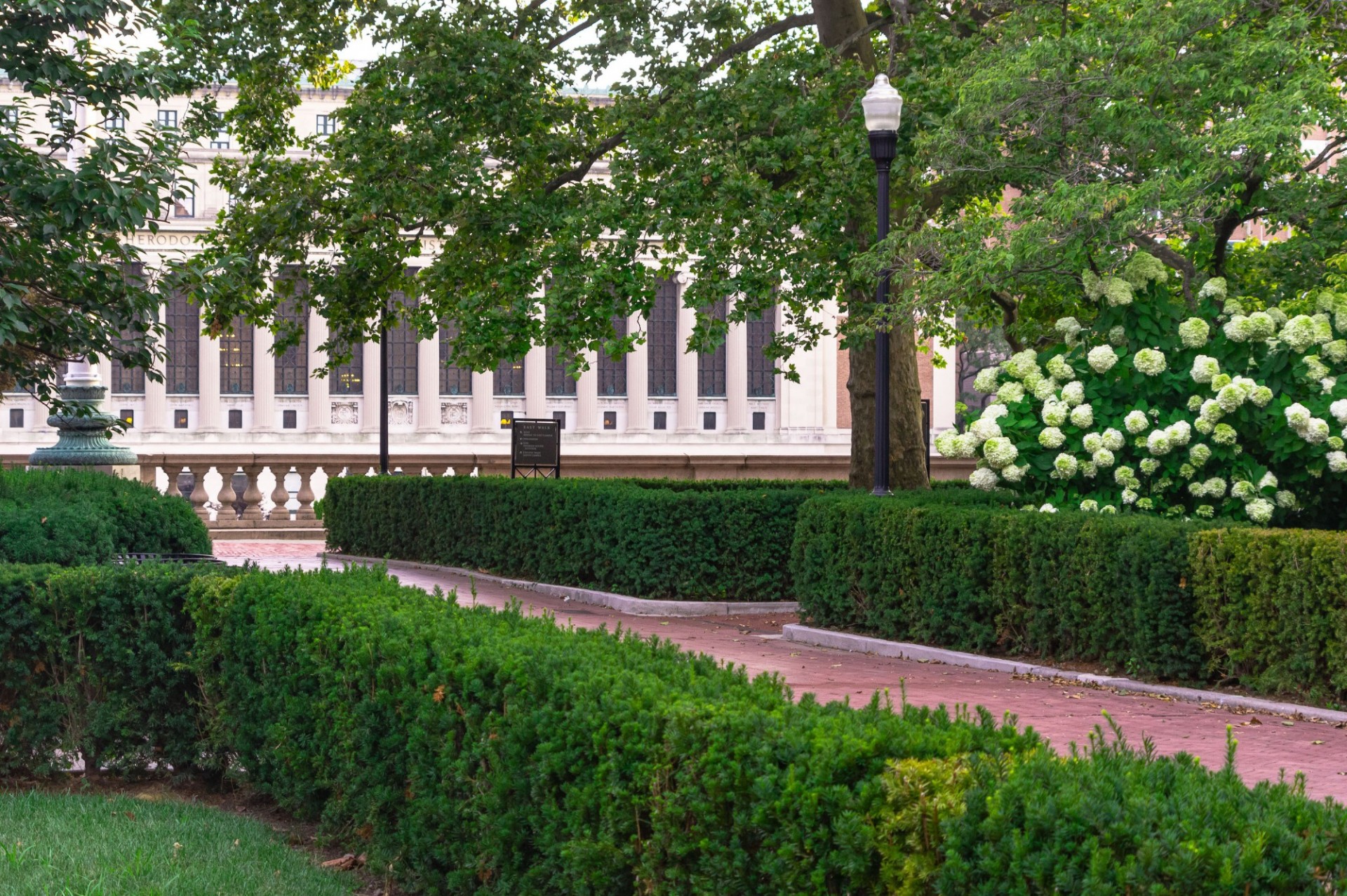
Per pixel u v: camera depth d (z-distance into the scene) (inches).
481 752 216.5
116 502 537.3
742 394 3442.4
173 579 328.5
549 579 740.7
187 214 3004.4
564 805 196.5
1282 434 502.9
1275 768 308.3
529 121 768.3
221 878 239.9
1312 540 385.1
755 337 3503.9
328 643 273.6
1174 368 534.0
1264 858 125.3
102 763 326.6
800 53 729.6
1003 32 661.3
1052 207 524.4
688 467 1316.4
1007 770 147.6
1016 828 133.9
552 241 758.5
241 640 307.1
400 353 3368.6
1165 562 422.9
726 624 609.9
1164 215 538.0
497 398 3390.7
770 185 693.3
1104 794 137.1
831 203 671.8
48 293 579.2
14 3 526.6
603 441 3371.1
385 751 251.0
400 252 848.9
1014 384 547.5
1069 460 522.0
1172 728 356.5
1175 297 664.4
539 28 816.9
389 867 245.9
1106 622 442.9
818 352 3425.2
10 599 321.4
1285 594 390.9
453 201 748.6
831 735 163.5
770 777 157.3
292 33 824.3
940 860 140.6
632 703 187.8
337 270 844.6
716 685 197.3
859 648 524.1
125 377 3284.9
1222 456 513.7
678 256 746.2
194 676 329.1
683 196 695.7
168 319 3316.9
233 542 1119.6
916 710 178.5
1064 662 462.3
